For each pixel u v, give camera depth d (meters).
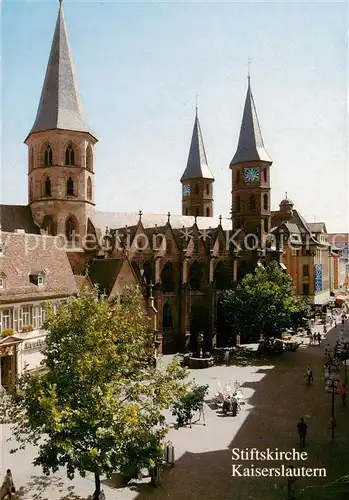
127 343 23.70
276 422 34.88
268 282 60.03
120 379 22.09
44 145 62.00
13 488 23.50
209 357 55.12
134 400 22.59
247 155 75.12
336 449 29.41
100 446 19.25
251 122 76.19
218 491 24.12
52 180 61.31
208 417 36.03
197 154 94.94
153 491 24.20
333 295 114.56
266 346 61.44
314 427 33.78
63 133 61.09
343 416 36.28
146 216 78.25
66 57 63.56
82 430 19.03
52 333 22.58
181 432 32.72
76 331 22.28
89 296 25.11
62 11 64.06
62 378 20.23
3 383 38.19
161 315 61.31
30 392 20.30
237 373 50.56
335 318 94.19
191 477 25.75
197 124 95.00
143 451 19.69
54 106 61.88
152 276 64.31
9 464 27.28
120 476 25.97
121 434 19.05
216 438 31.58
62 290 45.88
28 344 40.28
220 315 69.62
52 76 62.81
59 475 26.03
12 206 61.56
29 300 40.81
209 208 95.75
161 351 60.62
